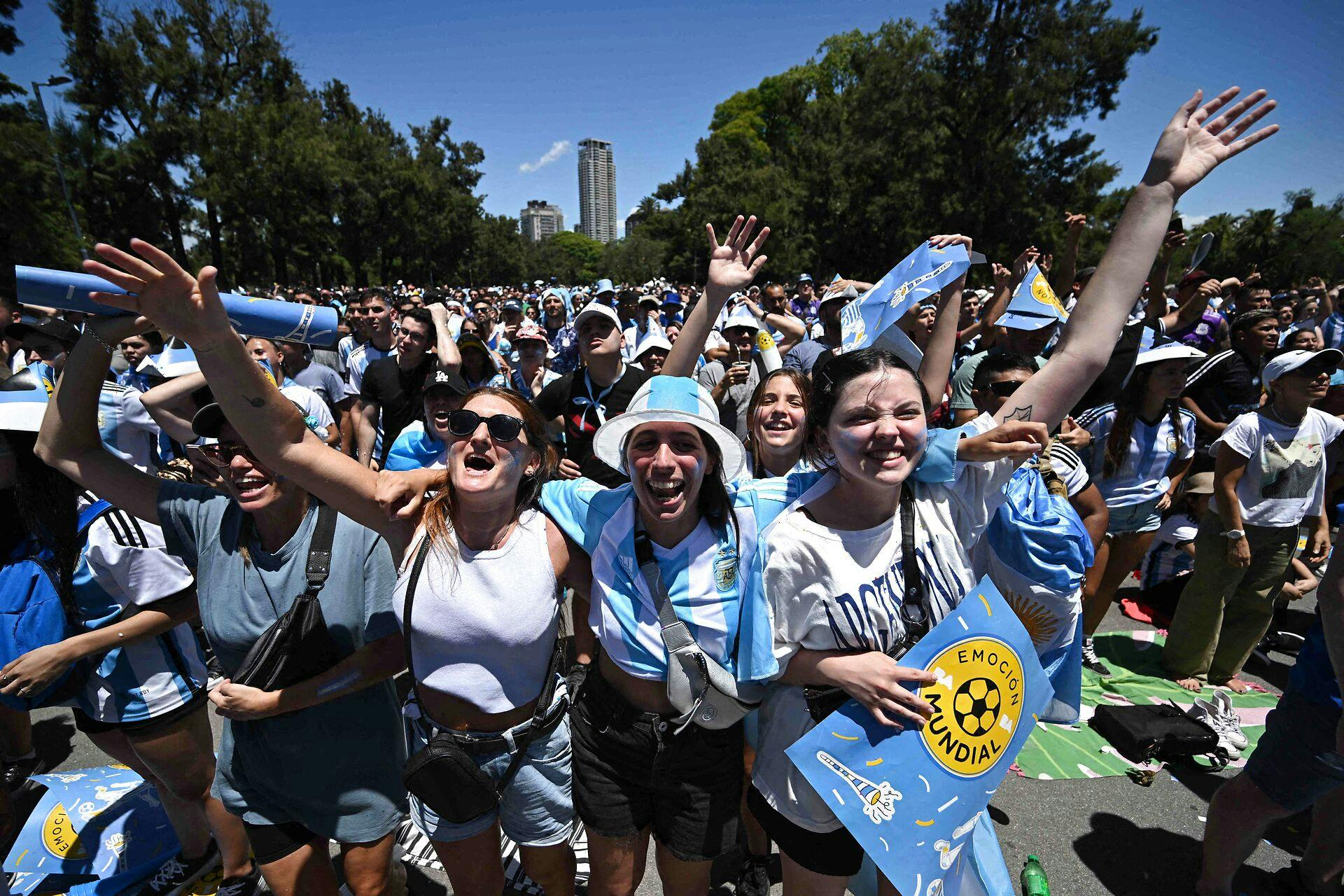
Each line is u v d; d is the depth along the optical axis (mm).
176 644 2395
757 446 2828
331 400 5867
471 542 1997
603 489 2039
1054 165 30156
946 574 1726
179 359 2846
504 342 9828
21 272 1464
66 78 21625
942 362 2395
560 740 2125
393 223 43781
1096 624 4242
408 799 2178
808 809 1808
